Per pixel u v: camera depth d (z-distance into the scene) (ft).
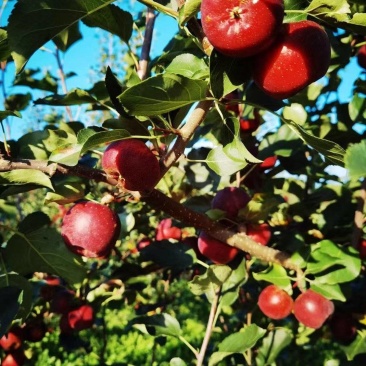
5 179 1.17
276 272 1.61
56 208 3.55
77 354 4.51
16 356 2.17
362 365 1.76
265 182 2.12
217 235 1.43
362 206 1.85
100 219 1.29
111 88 1.14
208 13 0.91
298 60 0.96
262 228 1.59
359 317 1.79
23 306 1.54
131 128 1.21
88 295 2.18
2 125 1.22
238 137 1.08
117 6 1.25
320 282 1.52
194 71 1.17
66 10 1.06
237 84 1.01
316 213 2.12
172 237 2.17
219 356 1.63
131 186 1.13
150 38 1.77
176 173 2.35
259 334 1.65
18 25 1.05
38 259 1.59
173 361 1.75
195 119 1.14
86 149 1.04
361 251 1.87
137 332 5.17
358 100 1.98
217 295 1.64
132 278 2.29
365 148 0.78
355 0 1.31
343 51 1.90
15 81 2.23
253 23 0.88
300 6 1.17
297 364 2.88
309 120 2.18
